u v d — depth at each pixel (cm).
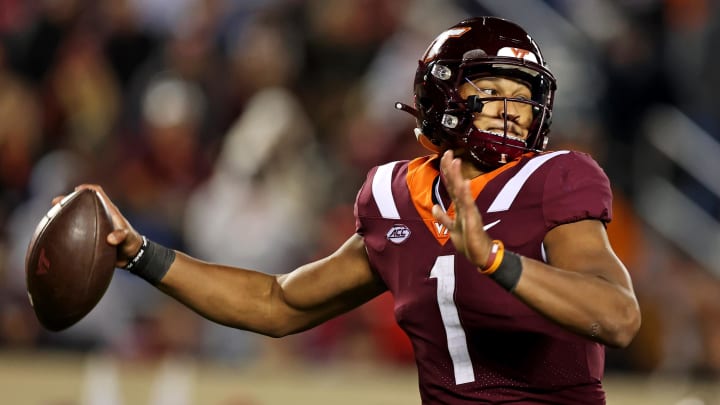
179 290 1042
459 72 938
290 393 1948
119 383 1961
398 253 959
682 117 2980
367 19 3053
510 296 895
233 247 2380
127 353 2214
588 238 874
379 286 1036
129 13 3142
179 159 2647
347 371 2120
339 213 2505
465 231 781
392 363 2238
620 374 2272
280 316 1055
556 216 885
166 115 2658
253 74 2852
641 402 1970
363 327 2284
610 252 862
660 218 2794
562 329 862
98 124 2992
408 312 951
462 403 938
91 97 3031
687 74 3078
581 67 3038
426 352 953
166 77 2988
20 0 3228
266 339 2231
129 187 2638
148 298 2283
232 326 1057
